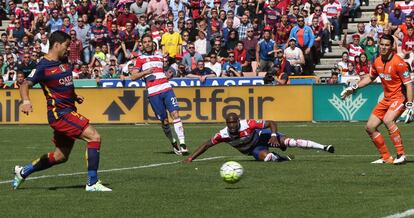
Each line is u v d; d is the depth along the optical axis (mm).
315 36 56938
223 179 21125
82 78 55219
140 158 29609
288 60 53969
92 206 18266
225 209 17656
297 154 30328
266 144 27375
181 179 22812
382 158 26516
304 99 48688
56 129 20453
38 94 51188
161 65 31734
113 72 54969
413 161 26906
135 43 58375
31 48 59344
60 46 20359
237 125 26953
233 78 51562
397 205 17844
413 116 25609
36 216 17125
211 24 57562
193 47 54625
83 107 50906
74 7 62500
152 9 60938
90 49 58938
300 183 21500
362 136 38406
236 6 60188
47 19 63031
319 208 17625
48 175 24219
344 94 27406
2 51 62500
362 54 52281
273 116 49000
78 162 28219
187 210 17609
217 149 32875
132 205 18359
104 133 42969
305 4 59906
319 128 43781
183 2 61250
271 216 16781
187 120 49719
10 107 51375
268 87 49031
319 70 57438
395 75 25750
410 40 54062
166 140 38219
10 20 66250
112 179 22984
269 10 58031
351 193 19672
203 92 49594
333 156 29234
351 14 61250
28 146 35656
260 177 22812
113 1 63062
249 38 54969
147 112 50406
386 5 58000
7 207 18234
